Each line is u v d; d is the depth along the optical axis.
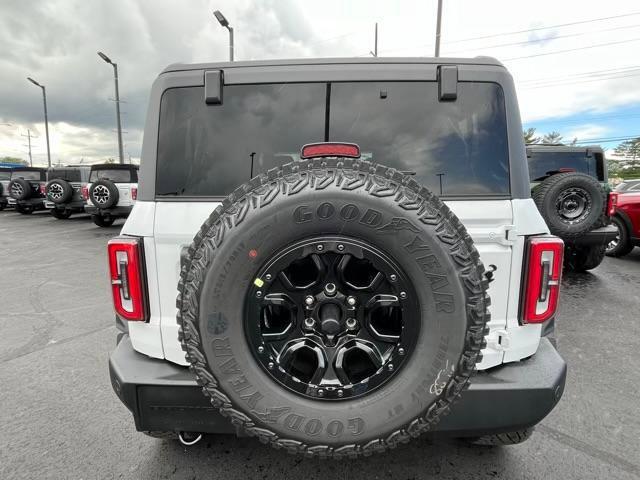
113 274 1.70
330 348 1.44
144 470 2.04
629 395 2.73
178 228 1.68
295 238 1.36
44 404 2.66
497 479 1.95
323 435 1.39
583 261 6.04
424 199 1.36
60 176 14.25
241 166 1.81
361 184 1.34
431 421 1.39
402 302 1.38
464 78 1.73
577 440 2.25
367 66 1.76
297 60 1.78
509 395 1.58
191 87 1.80
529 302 1.63
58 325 4.17
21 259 7.73
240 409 1.40
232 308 1.37
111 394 2.79
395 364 1.41
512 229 1.61
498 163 1.71
